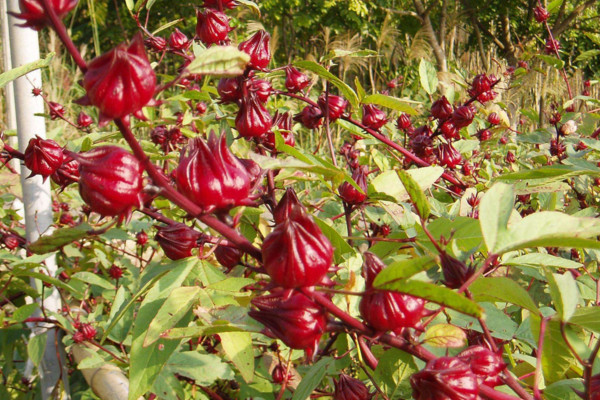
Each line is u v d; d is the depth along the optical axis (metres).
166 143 0.89
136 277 0.93
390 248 0.59
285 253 0.33
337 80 0.62
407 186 0.43
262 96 0.61
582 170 0.48
